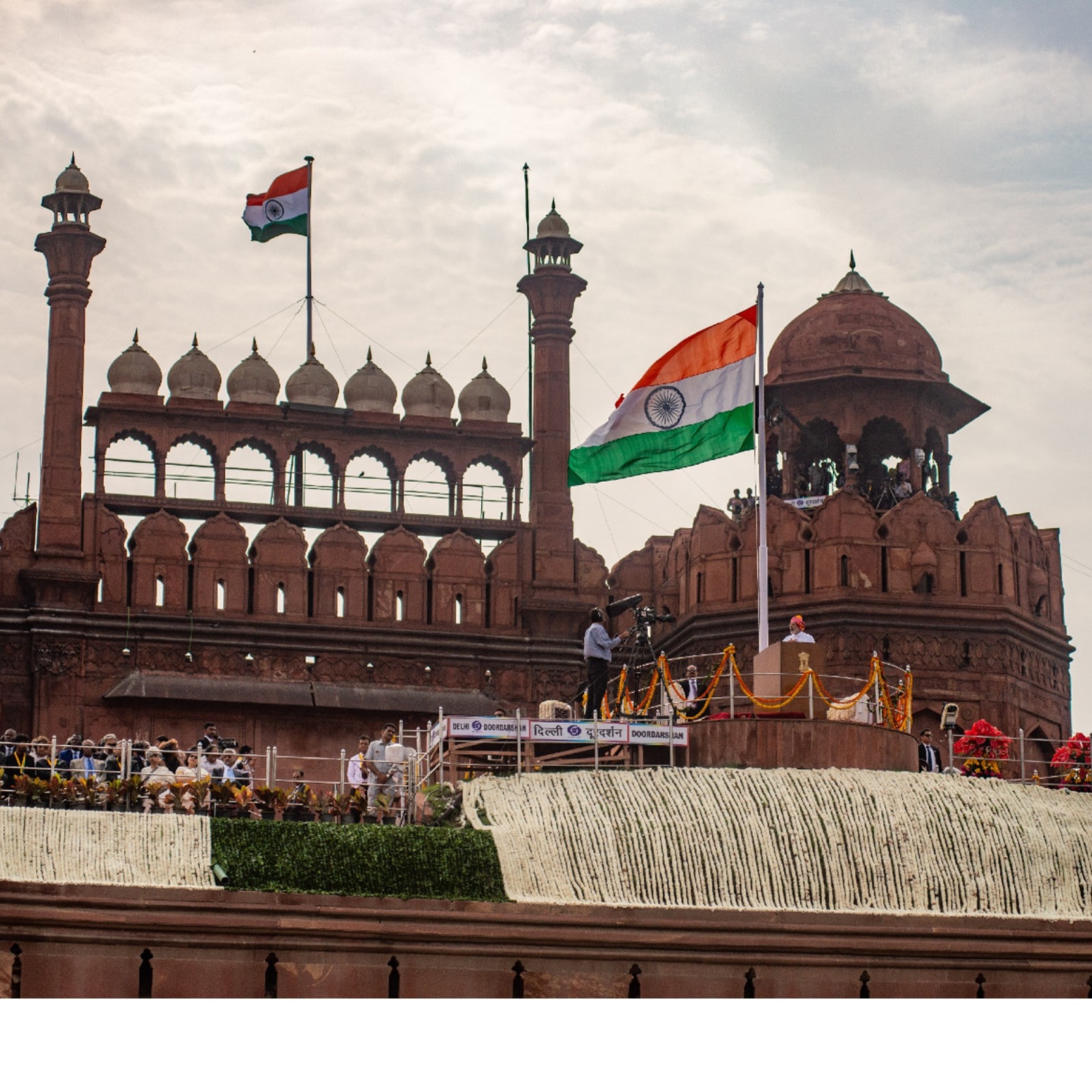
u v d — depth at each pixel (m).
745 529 38.69
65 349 37.84
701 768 29.94
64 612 36.75
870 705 31.88
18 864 26.77
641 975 27.39
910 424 41.31
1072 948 28.44
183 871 27.09
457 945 27.05
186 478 38.47
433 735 32.12
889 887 28.75
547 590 38.94
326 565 38.09
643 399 32.59
